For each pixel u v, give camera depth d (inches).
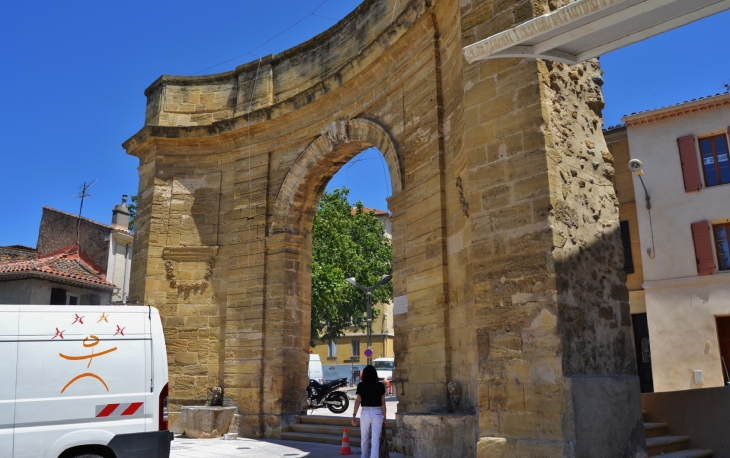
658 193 694.5
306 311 593.0
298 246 593.3
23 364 283.1
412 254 449.7
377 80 519.2
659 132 706.8
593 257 332.5
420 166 453.4
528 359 306.0
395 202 479.5
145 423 302.8
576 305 311.0
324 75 593.0
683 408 406.0
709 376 628.1
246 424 561.9
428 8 437.4
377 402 364.5
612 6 228.1
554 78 342.3
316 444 502.6
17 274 900.6
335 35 591.8
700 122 683.4
